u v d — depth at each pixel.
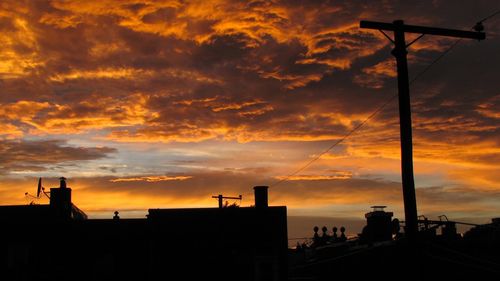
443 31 16.55
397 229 28.12
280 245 29.09
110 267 29.42
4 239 29.66
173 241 29.08
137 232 29.95
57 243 29.73
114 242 29.80
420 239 14.83
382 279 24.98
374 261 25.73
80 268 29.41
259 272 28.73
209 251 29.00
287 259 28.95
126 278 29.30
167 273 28.58
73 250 29.66
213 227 29.31
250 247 29.05
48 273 29.30
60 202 30.55
